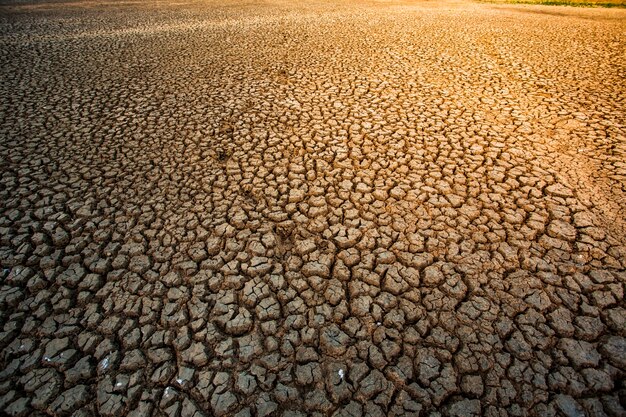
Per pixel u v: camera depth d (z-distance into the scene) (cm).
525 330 233
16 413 200
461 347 226
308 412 200
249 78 628
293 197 349
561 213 317
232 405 203
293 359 224
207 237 308
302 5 1455
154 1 1564
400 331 236
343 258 287
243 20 1117
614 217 310
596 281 260
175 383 213
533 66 661
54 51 778
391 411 199
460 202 336
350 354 225
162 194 355
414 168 383
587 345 223
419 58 721
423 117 483
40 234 310
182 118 494
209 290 265
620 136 422
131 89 586
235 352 228
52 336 237
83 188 362
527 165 380
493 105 512
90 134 455
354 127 462
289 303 256
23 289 266
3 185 364
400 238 302
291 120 485
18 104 530
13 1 1566
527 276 266
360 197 346
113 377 216
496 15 1206
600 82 577
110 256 291
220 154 415
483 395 204
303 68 671
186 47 815
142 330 241
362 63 695
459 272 272
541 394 203
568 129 443
